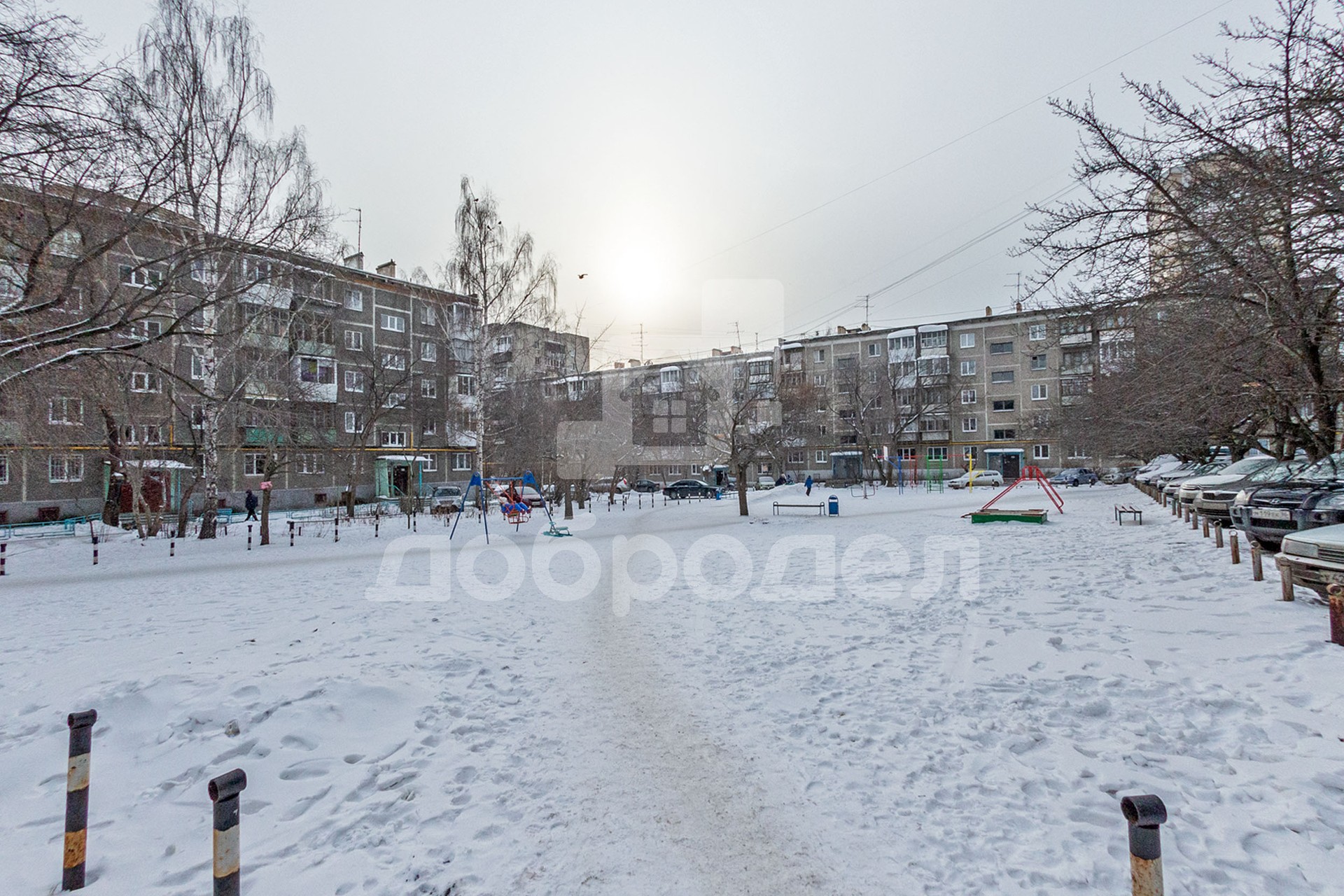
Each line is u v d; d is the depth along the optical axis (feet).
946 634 21.94
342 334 108.27
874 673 18.28
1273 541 30.94
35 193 30.12
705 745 14.07
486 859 10.12
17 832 11.19
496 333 88.07
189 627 25.71
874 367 166.71
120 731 14.94
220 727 14.76
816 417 141.90
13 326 34.35
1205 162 24.09
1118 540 41.42
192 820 11.50
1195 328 28.55
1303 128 20.35
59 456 68.69
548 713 16.06
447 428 100.32
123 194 33.22
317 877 9.69
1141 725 13.85
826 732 14.48
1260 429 51.57
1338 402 31.58
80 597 34.35
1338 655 16.30
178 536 67.10
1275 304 24.35
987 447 166.61
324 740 14.40
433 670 19.19
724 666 19.51
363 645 21.81
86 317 38.65
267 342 65.00
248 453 107.45
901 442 176.45
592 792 12.12
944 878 9.27
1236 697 14.57
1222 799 10.90
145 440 69.92
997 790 11.66
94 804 12.01
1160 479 79.66
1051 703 15.35
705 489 124.98
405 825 11.15
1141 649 18.48
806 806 11.43
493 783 12.60
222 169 55.21
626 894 9.19
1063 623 21.94
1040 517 56.59
